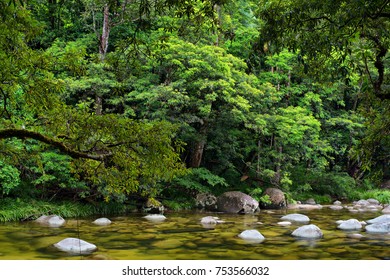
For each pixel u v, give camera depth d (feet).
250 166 54.08
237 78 48.55
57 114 15.52
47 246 22.81
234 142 52.01
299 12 16.92
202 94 46.32
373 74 49.47
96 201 41.19
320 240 26.02
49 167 35.58
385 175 79.00
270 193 51.60
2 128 15.84
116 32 53.72
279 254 21.71
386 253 22.12
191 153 53.26
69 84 39.78
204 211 45.37
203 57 44.86
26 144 31.07
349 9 14.74
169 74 46.34
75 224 31.91
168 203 46.80
